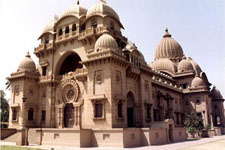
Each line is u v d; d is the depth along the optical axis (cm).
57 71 4456
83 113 3684
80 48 4056
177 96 6394
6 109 6781
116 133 2897
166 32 8431
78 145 2917
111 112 3136
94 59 3394
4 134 3966
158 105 5134
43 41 4738
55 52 4497
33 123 4322
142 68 4172
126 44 4275
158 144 3366
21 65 4569
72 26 4294
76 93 3888
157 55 8119
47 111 4281
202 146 3041
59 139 3139
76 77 3825
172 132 3950
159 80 5672
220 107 7688
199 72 7488
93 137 3095
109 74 3266
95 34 3806
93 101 3341
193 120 5431
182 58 7600
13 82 4562
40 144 3291
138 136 3180
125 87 3578
